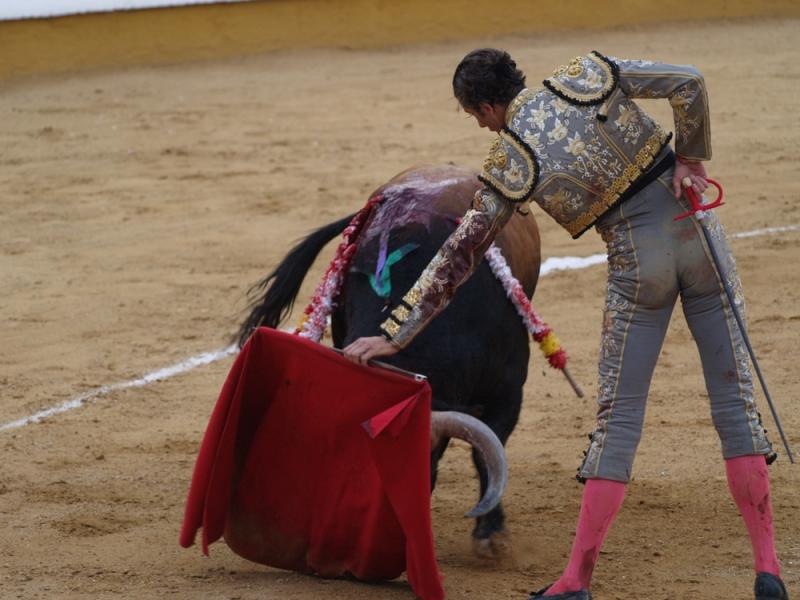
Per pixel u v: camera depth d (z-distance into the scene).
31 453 19.39
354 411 12.86
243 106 52.19
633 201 11.88
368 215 14.95
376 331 13.55
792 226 32.56
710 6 69.19
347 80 57.19
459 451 19.47
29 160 43.97
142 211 36.94
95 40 61.16
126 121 49.81
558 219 12.11
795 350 23.27
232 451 13.08
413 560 12.52
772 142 42.75
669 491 17.06
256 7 64.06
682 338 24.53
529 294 16.92
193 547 15.22
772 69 55.25
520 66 58.41
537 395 21.84
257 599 12.98
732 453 12.17
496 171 11.78
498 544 14.74
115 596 13.36
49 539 15.57
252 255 32.19
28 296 29.12
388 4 66.06
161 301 28.44
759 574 12.09
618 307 12.12
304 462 13.37
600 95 11.70
